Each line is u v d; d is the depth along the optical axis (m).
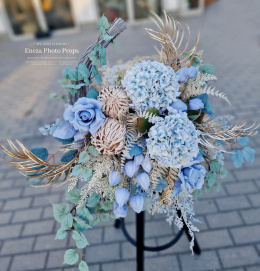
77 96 1.06
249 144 2.87
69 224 0.92
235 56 5.05
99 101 0.85
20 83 4.82
